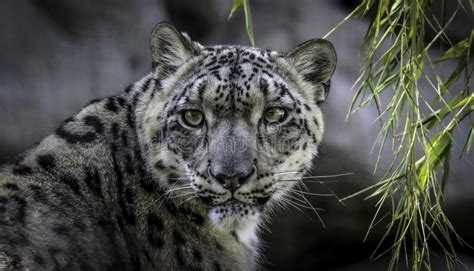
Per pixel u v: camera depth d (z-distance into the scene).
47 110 14.77
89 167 9.13
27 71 14.91
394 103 8.73
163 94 9.11
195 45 9.30
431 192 13.81
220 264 9.20
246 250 9.62
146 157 9.03
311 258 15.20
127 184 9.09
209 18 16.02
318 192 14.50
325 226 14.72
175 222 9.09
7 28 15.06
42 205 8.72
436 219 8.99
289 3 15.82
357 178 14.30
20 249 8.26
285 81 9.23
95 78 15.27
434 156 9.30
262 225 11.41
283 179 9.22
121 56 15.57
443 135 9.07
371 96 9.08
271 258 15.04
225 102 8.80
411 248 14.88
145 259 9.06
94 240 8.84
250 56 9.13
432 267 14.55
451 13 15.12
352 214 14.52
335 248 15.09
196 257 9.10
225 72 8.89
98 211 9.01
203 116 8.90
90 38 15.49
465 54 9.55
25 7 15.40
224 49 9.24
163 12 16.23
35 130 14.62
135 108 9.21
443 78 14.82
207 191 8.80
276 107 9.02
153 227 9.02
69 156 9.15
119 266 9.02
